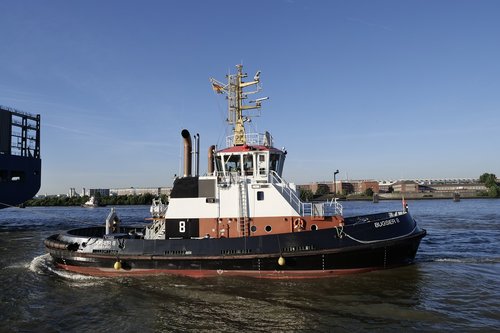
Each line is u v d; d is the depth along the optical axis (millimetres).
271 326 9812
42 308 11641
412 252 15086
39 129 44125
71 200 121750
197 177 15133
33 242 27578
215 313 10797
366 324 9750
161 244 14461
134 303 11812
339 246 13734
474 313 10352
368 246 13781
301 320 10133
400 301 11391
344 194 136375
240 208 14633
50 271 16344
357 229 14094
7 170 37406
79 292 13109
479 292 12141
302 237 13711
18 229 38031
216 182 14930
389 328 9461
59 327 10141
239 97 16859
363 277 13758
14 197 38562
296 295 12039
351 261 13875
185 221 15031
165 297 12211
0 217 57688
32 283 14445
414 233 14992
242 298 11906
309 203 14828
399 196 137125
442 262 16719
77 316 10914
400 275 14109
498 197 128375
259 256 13547
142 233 19281
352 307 10969
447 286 12828
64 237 16672
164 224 15859
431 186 166375
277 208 14477
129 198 121062
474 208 69125
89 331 9844
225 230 14648
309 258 13570
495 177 161750
